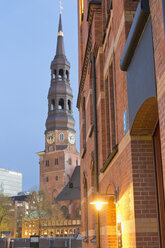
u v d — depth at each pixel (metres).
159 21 5.28
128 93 7.70
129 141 7.61
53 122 121.81
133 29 6.45
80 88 21.06
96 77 14.25
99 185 13.23
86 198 19.78
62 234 99.31
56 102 122.88
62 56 124.44
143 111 6.83
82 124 21.22
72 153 121.62
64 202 108.38
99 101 13.23
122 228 8.36
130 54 7.20
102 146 12.55
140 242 6.96
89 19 15.39
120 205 8.75
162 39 5.12
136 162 7.39
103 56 13.03
